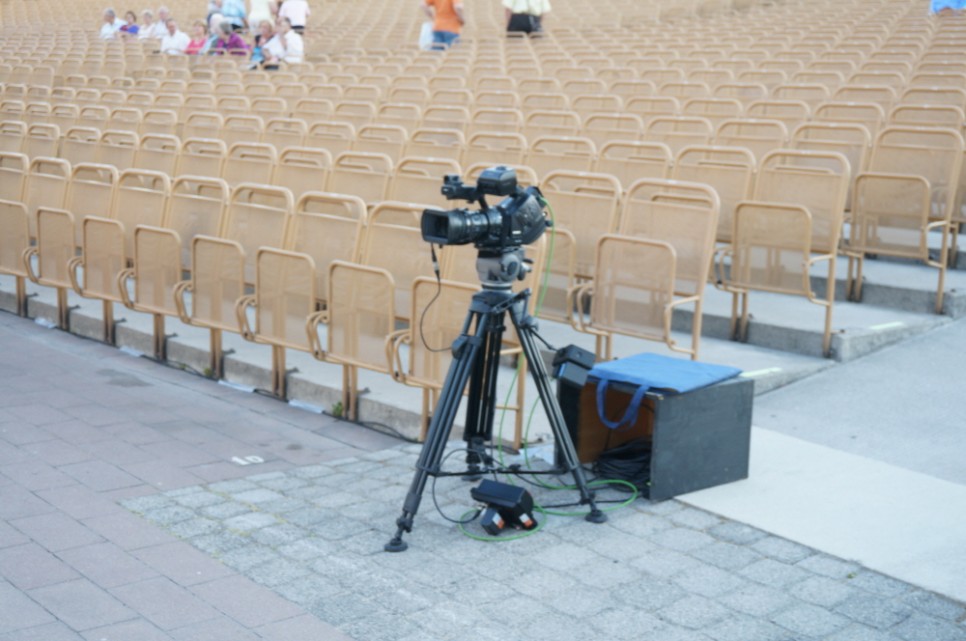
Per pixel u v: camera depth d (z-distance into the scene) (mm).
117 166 8484
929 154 6602
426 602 3418
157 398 5934
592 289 5742
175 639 3164
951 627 3248
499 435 4867
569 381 4207
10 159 8586
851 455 4781
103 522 4055
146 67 15008
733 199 6461
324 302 5965
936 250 7219
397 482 4566
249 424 5520
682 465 4293
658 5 17922
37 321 7797
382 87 11375
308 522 4090
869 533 3941
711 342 6363
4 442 5000
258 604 3395
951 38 11477
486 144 8102
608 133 8000
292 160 7605
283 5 17516
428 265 5332
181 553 3781
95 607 3359
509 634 3209
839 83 9547
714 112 8695
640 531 3992
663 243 5191
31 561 3689
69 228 7148
